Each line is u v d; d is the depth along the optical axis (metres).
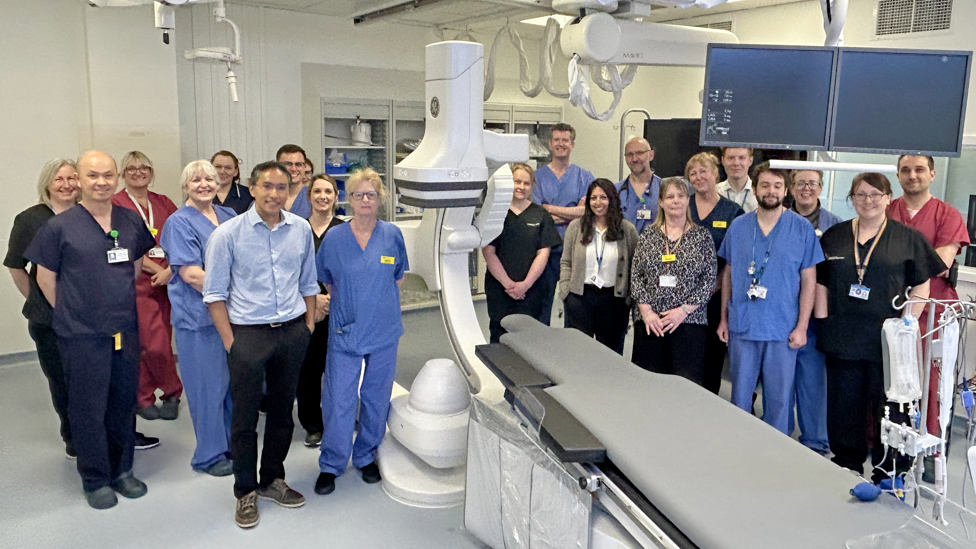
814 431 3.34
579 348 2.53
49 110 4.64
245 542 2.62
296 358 2.78
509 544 2.27
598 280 3.61
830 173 5.17
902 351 1.61
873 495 1.52
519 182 3.78
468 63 2.39
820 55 2.51
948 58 2.51
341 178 6.03
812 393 3.30
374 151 6.28
